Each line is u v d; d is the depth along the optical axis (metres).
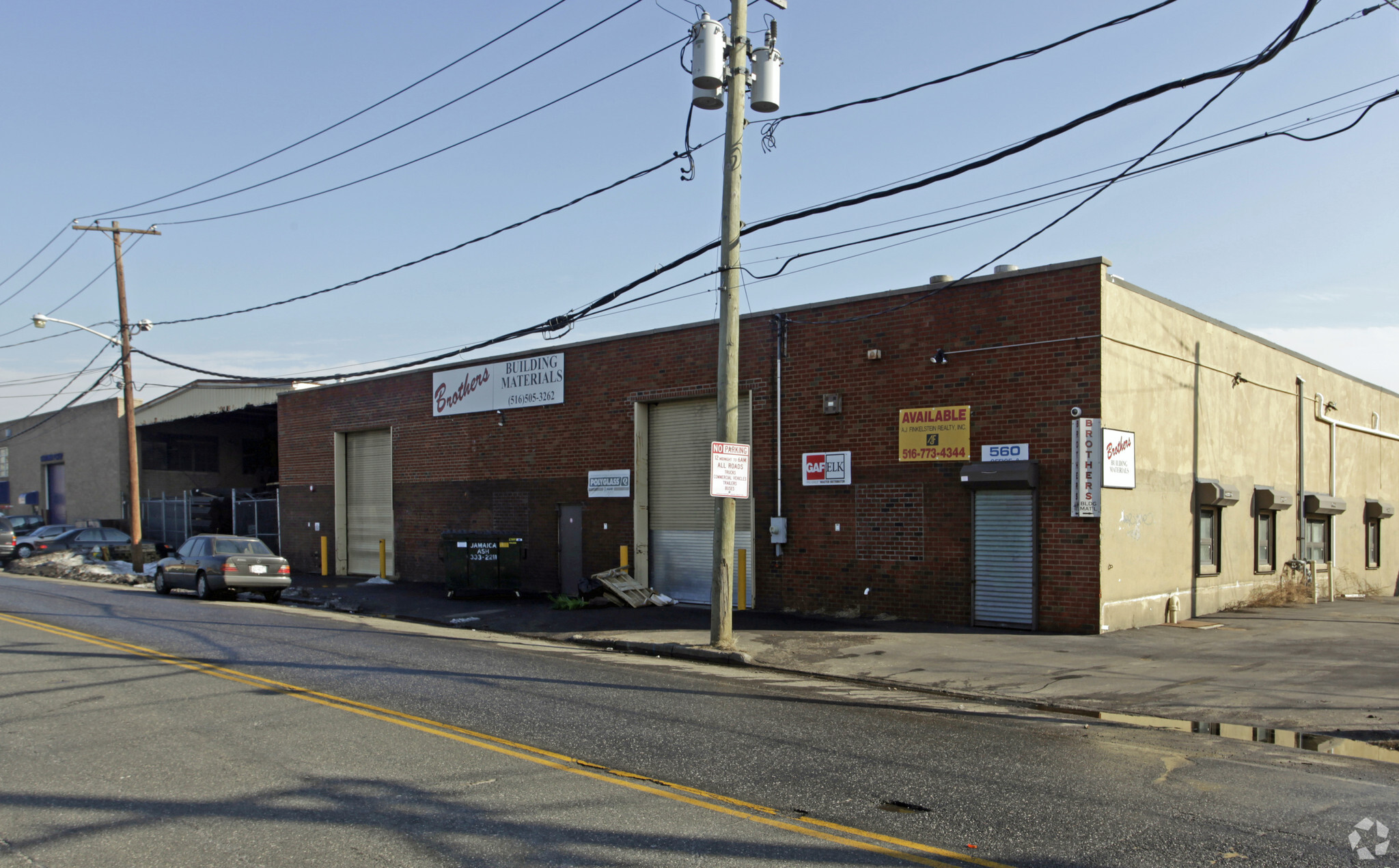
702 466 20.42
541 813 6.09
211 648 13.26
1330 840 5.70
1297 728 9.13
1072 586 15.20
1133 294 16.20
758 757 7.59
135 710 9.16
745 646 14.12
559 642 15.49
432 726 8.56
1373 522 28.19
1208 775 7.26
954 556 16.44
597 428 22.12
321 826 5.84
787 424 18.64
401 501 27.36
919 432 16.86
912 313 17.05
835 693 10.92
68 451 50.06
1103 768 7.42
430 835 5.66
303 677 11.05
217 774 6.96
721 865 5.21
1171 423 17.41
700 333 20.20
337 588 24.86
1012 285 15.95
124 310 30.59
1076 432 15.09
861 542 17.52
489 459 24.66
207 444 48.44
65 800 6.34
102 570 30.34
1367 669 12.07
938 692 11.13
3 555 35.72
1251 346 20.98
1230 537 19.70
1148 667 12.32
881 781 6.93
